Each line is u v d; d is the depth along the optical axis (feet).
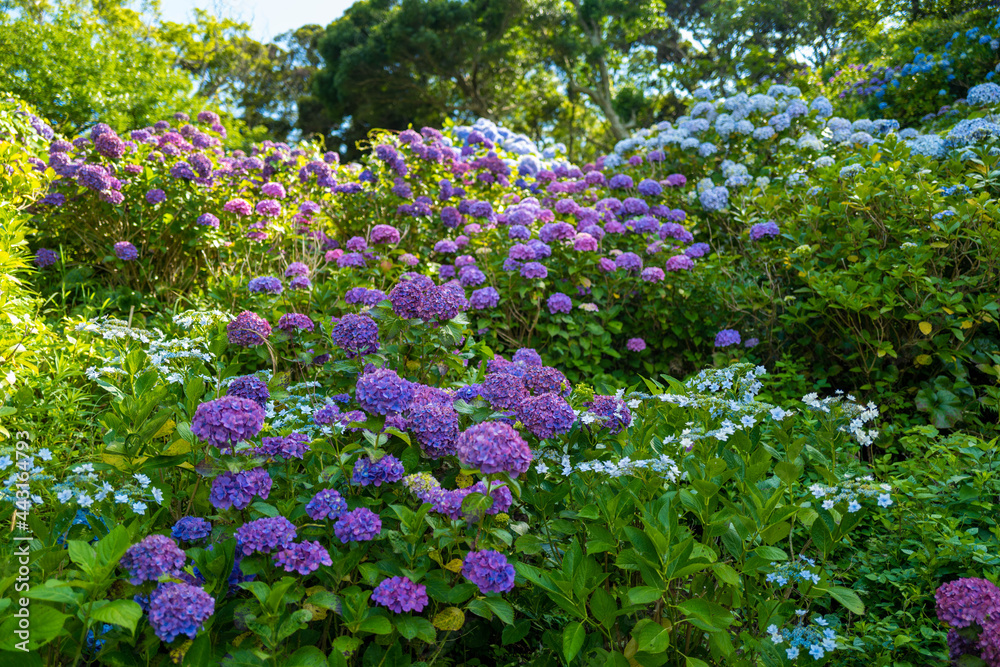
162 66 40.22
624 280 15.84
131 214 16.62
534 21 68.90
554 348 14.98
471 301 13.88
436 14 65.92
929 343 12.99
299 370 11.39
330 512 6.43
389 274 16.19
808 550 8.70
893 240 14.69
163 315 15.28
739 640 6.64
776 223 16.94
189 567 5.89
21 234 12.45
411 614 6.48
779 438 8.10
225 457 6.68
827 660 6.55
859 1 49.80
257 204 17.11
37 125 18.19
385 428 6.95
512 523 7.55
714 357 15.12
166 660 5.79
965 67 26.86
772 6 64.23
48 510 7.48
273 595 5.49
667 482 7.50
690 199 20.39
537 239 16.66
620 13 68.08
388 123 78.64
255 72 86.28
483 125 25.84
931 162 15.20
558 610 7.47
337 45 72.79
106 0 52.95
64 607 5.44
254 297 13.10
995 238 12.39
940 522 8.18
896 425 11.75
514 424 7.78
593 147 73.41
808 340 14.56
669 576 6.11
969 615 6.31
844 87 32.83
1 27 31.81
